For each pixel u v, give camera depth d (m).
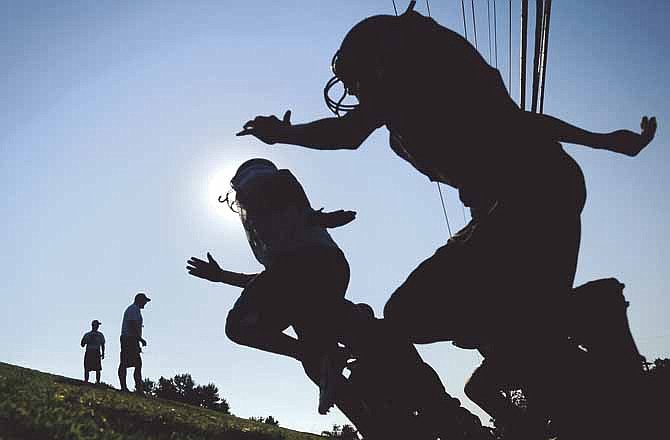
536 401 3.00
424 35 3.14
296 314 4.93
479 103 3.06
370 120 3.16
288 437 8.49
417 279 3.05
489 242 2.90
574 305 2.91
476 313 3.00
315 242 5.00
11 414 4.05
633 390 2.81
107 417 5.72
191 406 15.41
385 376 3.70
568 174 3.03
